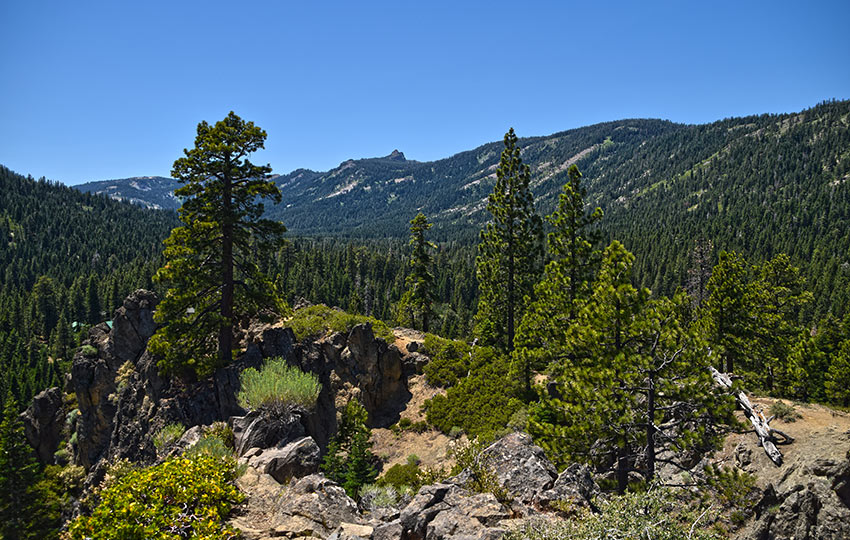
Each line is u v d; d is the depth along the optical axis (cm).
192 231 2430
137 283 13562
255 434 1570
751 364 3341
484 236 3559
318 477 1088
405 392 2919
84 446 3005
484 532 876
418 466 2184
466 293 15225
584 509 1011
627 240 18850
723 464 2044
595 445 1753
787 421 2114
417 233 5000
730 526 1612
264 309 2733
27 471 2998
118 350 3028
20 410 8231
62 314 11369
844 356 4428
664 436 1692
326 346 2714
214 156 2483
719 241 16612
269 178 2653
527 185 3428
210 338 2534
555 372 2527
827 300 10350
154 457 2145
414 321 5909
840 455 1582
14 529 2797
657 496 850
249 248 2662
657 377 1684
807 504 1479
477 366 2998
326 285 13175
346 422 2298
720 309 3291
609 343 1858
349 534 901
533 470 1224
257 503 1012
